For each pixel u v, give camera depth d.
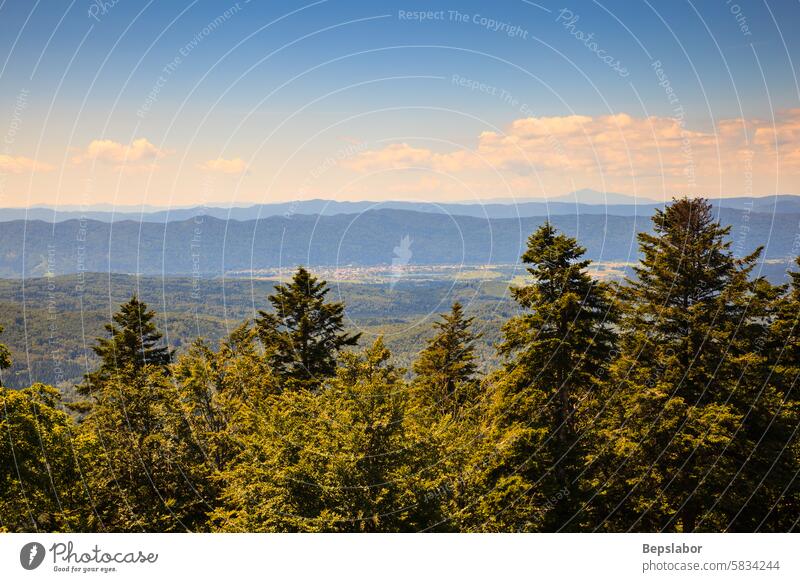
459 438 29.19
